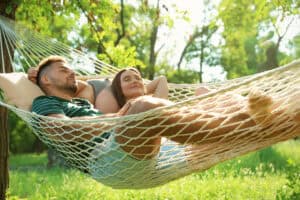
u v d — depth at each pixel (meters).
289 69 2.72
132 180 3.47
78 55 4.80
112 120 3.09
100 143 3.35
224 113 3.07
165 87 4.52
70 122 3.28
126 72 4.06
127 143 3.19
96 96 4.25
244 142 3.14
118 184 3.54
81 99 4.04
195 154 3.23
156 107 3.14
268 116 2.95
